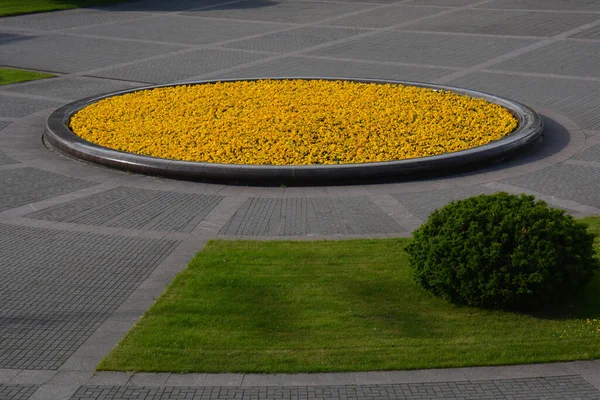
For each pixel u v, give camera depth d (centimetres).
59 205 1280
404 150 1500
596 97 1989
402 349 789
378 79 2106
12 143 1666
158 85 2072
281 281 950
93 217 1222
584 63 2412
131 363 767
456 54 2611
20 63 2553
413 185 1368
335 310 873
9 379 747
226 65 2492
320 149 1523
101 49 2797
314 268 990
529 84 2153
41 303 915
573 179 1380
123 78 2319
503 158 1488
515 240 849
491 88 2119
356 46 2795
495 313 867
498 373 747
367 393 716
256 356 777
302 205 1273
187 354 782
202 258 1028
